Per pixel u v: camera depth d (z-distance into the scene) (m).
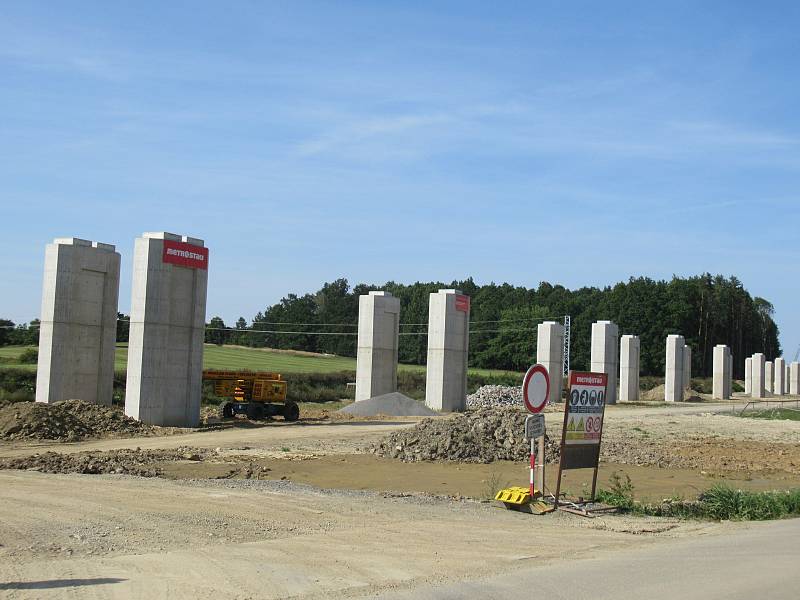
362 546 11.61
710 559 10.98
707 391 116.12
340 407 56.38
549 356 72.56
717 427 47.00
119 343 91.31
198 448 28.03
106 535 11.91
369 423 43.09
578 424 16.06
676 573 9.91
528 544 12.22
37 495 15.85
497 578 9.57
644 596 8.60
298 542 11.80
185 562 10.12
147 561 10.12
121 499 15.54
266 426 39.16
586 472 23.89
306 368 86.75
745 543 12.61
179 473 20.88
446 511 15.40
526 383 15.55
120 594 8.38
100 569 9.58
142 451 26.05
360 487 19.59
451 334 57.00
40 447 28.75
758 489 21.27
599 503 16.91
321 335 139.00
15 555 10.28
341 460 25.22
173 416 36.53
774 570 10.11
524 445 26.39
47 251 36.84
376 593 8.73
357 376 54.84
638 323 127.50
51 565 9.73
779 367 119.25
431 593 8.73
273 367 85.19
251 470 21.80
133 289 35.47
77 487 17.19
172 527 12.73
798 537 13.34
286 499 16.20
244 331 128.75
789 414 61.31
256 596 8.54
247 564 10.11
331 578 9.48
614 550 11.91
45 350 36.38
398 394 50.19
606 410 64.12
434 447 25.84
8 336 85.69
